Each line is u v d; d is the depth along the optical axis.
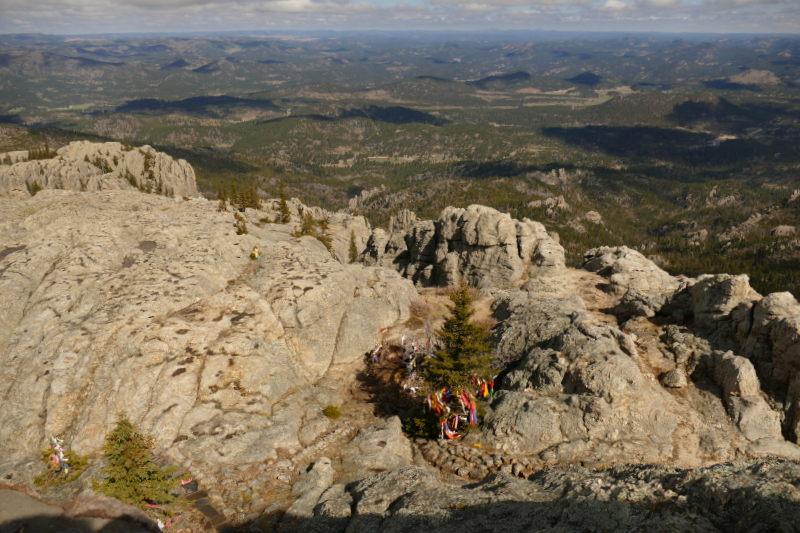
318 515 19.78
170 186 197.88
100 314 30.22
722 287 33.75
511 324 38.34
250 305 34.34
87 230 42.25
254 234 61.44
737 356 28.34
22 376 26.50
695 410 27.23
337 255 81.19
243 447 24.77
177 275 36.16
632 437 25.19
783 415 25.75
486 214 65.50
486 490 20.05
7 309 31.02
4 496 19.88
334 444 26.73
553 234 68.25
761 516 12.49
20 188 122.31
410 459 26.59
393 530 17.09
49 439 24.62
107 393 25.77
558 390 28.84
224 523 20.11
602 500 15.92
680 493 15.45
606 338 30.27
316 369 35.16
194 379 27.58
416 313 45.22
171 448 24.12
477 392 30.67
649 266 53.56
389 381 35.00
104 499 19.34
